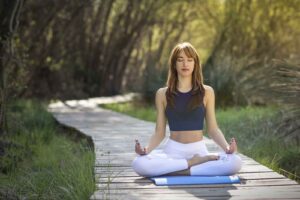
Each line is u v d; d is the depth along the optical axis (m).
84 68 24.44
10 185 7.01
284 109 10.14
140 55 31.53
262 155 8.75
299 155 8.57
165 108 6.12
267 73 15.45
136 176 6.25
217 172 5.98
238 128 11.30
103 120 13.71
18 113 13.63
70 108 17.72
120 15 24.05
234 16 21.62
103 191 5.44
